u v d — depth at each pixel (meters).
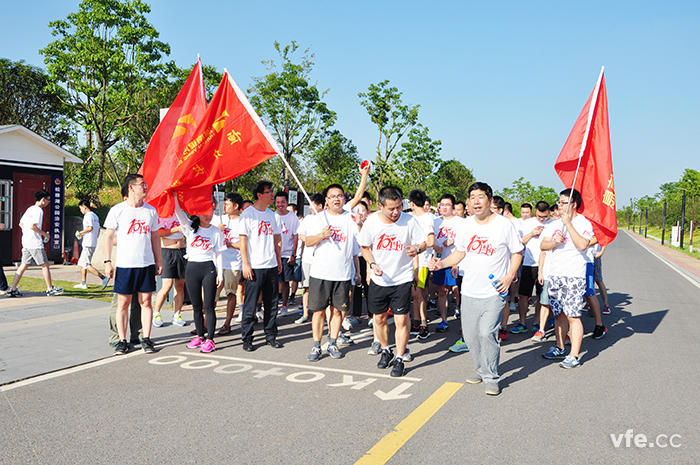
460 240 4.98
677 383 5.01
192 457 3.33
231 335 7.02
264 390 4.69
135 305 6.31
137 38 29.30
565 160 6.67
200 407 4.23
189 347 6.21
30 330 6.86
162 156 7.05
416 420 3.99
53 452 3.40
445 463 3.27
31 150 15.27
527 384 4.97
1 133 14.41
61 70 29.02
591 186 6.38
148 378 5.01
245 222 6.08
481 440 3.63
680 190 64.62
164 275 7.39
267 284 6.25
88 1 28.59
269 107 35.91
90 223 10.58
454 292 8.70
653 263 21.73
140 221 5.85
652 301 10.74
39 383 4.82
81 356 5.70
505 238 4.73
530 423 3.95
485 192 4.77
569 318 5.64
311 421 3.95
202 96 6.84
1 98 31.20
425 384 4.95
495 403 4.41
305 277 7.94
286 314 8.58
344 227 5.82
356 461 3.29
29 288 10.57
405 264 5.30
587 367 5.60
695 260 24.52
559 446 3.54
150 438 3.62
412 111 37.12
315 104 37.22
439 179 40.84
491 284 4.75
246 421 3.94
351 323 8.06
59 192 15.91
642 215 80.06
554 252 5.74
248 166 6.35
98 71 29.66
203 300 6.32
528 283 7.44
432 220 6.84
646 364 5.72
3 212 14.73
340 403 4.36
